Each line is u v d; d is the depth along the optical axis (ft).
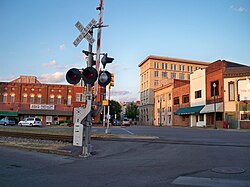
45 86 198.80
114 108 296.51
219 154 36.96
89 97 38.55
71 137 58.75
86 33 38.65
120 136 66.59
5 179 24.14
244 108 131.34
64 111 198.90
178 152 40.24
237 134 80.23
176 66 324.60
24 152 43.24
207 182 22.24
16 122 181.47
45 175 25.88
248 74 131.13
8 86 194.59
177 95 200.03
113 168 29.48
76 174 26.30
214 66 149.79
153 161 33.58
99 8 38.52
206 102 156.87
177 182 22.31
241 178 23.53
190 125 176.35
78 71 37.22
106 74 38.34
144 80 328.90
